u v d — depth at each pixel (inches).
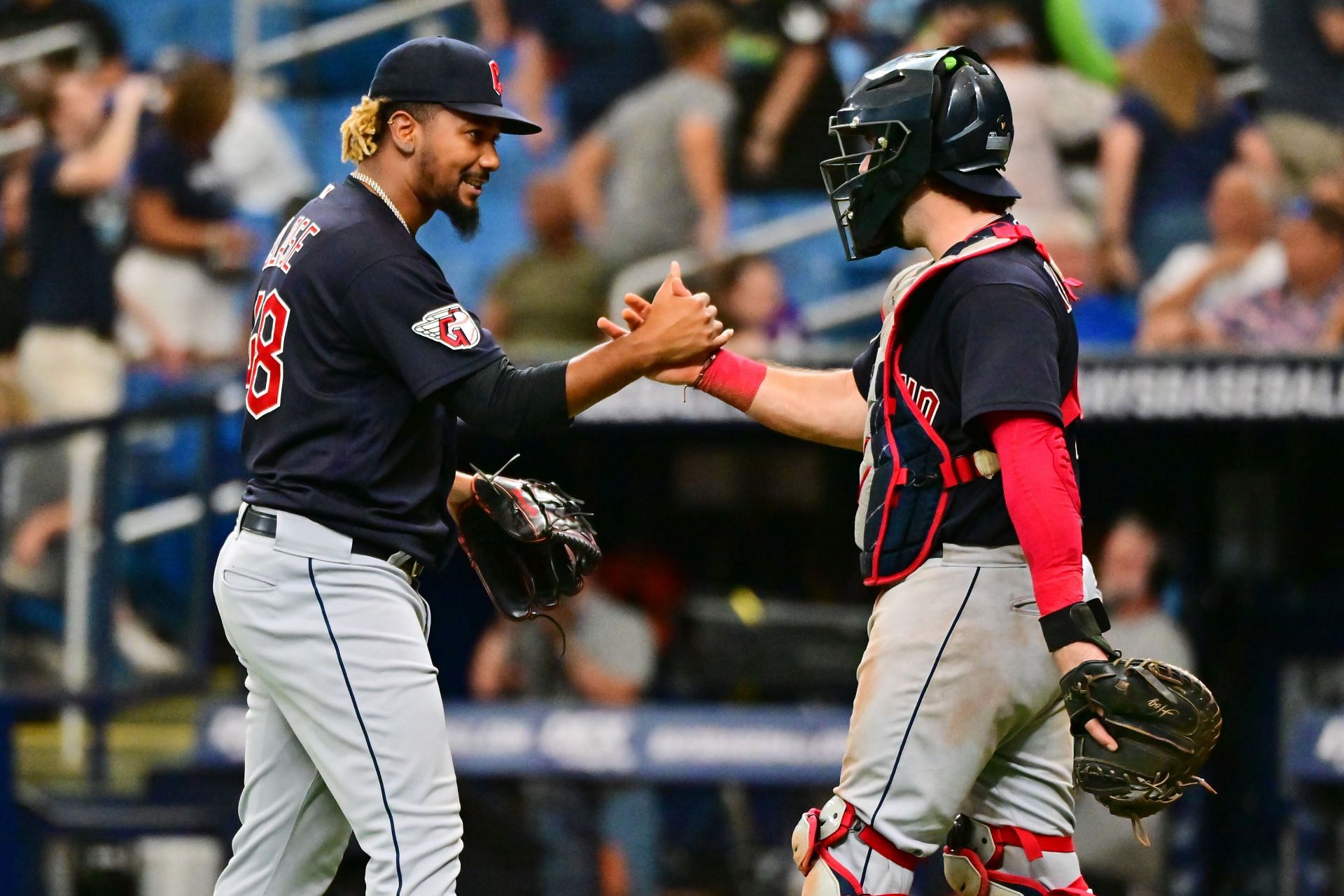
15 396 1252.5
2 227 1267.2
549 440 1241.4
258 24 1275.8
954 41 1165.1
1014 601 455.2
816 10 1182.3
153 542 1053.2
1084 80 1158.3
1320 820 982.4
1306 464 1217.4
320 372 475.2
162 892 1008.9
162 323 1250.6
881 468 472.7
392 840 471.2
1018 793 484.4
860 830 461.4
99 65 1283.2
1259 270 1139.9
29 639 1042.7
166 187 1254.9
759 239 1180.5
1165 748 424.8
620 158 1188.5
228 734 1008.9
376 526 477.4
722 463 1253.1
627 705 1036.5
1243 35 1153.4
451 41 491.2
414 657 479.2
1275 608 1220.5
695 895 967.6
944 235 473.4
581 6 1198.3
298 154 1275.8
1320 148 1144.2
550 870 975.6
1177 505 1236.5
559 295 1179.3
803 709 1048.2
